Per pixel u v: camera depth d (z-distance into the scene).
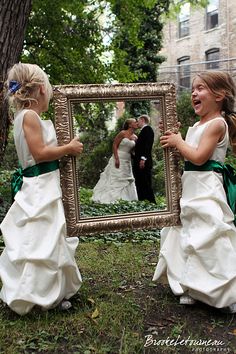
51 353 2.45
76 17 9.46
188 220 3.01
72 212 2.97
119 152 3.08
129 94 3.04
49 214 2.84
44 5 8.94
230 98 3.06
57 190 2.89
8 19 5.02
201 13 19.94
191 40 20.58
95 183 3.04
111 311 2.95
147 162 3.13
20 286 2.77
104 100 3.01
